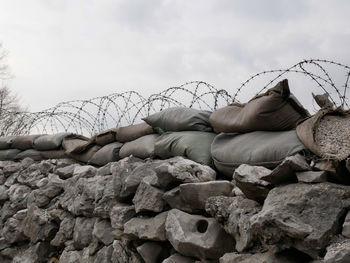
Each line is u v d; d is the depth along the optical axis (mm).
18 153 6797
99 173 4352
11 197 5988
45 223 4930
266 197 2113
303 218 1816
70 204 4484
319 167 2020
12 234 5473
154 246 2914
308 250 1765
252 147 2740
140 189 3148
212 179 2895
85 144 5293
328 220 1787
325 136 2311
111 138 4930
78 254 4148
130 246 3191
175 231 2582
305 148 2361
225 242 2336
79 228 4168
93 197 4059
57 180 5254
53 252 4898
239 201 2285
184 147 3375
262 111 2754
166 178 2883
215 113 3414
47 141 6055
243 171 2240
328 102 2646
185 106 4289
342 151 2074
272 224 1845
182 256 2609
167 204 2949
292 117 2785
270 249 1899
